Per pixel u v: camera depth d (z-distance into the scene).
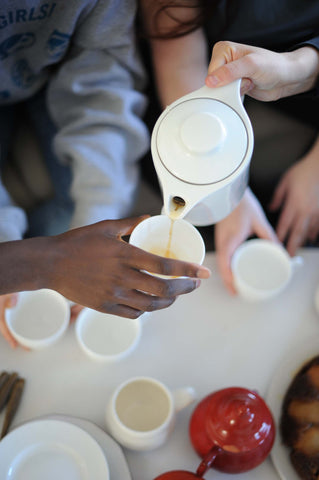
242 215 0.96
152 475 0.69
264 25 0.92
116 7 0.87
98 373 0.78
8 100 1.05
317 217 1.05
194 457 0.71
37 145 1.12
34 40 0.89
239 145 0.54
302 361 0.78
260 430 0.62
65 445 0.65
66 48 0.93
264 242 0.90
